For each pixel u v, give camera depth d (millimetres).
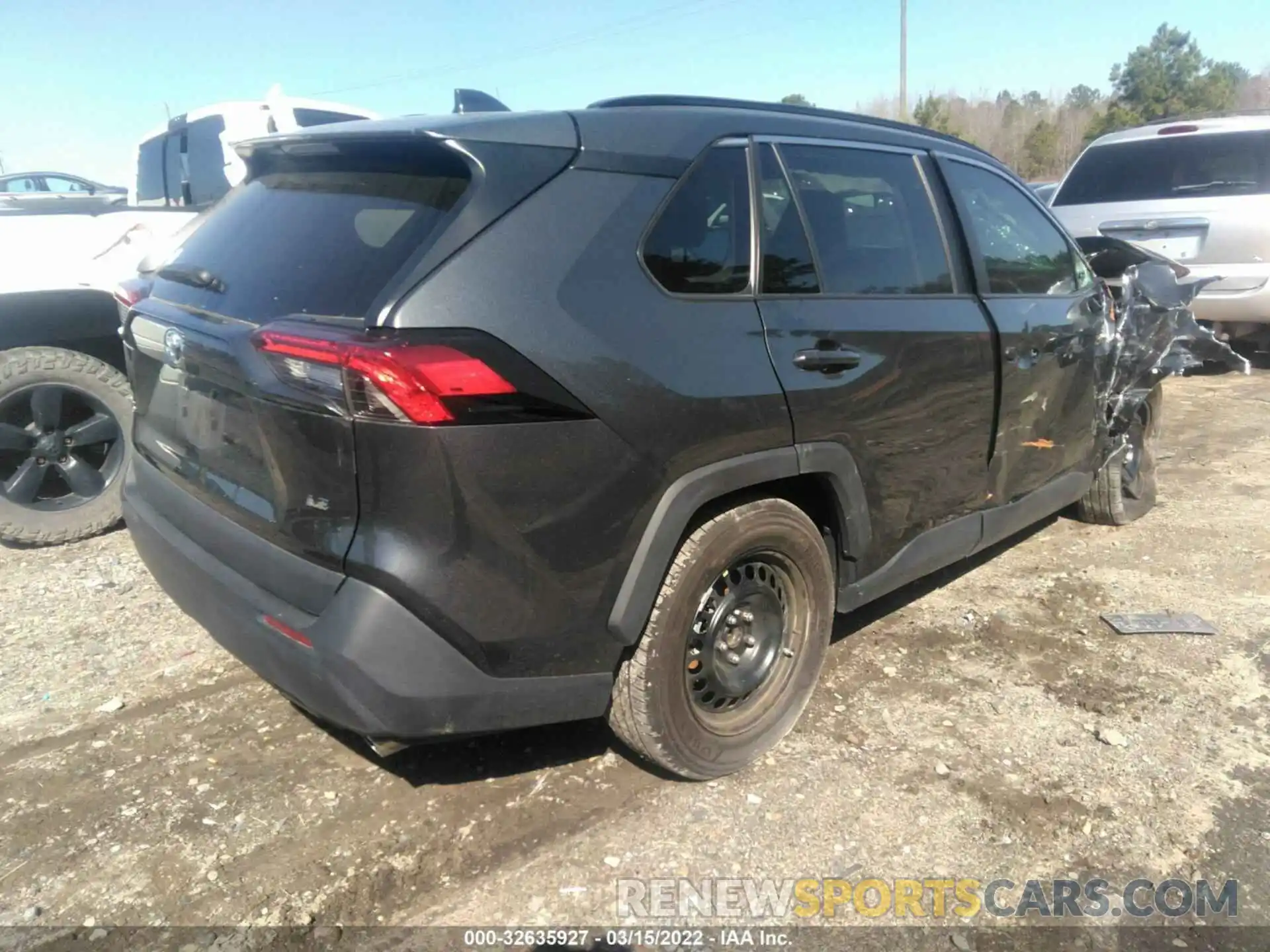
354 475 2127
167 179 6582
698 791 2836
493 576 2223
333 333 2137
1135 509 5156
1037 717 3244
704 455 2506
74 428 4754
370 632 2156
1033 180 49438
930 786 2869
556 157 2422
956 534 3566
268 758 2988
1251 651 3701
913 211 3363
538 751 3027
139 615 3996
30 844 2594
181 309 2699
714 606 2756
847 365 2877
